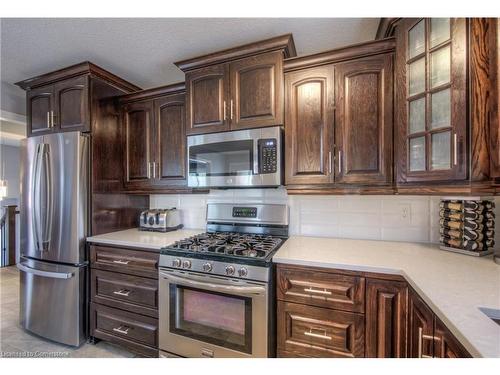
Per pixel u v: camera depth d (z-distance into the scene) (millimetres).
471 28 1035
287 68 1637
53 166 1975
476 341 653
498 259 1246
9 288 3156
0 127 3463
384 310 1195
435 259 1316
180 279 1509
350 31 1638
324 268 1299
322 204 1929
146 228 2240
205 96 1806
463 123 1055
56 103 2074
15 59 1972
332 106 1550
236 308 1421
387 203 1780
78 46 1798
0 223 4102
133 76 2283
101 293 1903
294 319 1352
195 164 1834
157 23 1552
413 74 1284
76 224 1902
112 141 2172
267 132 1629
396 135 1392
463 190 1075
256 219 2033
